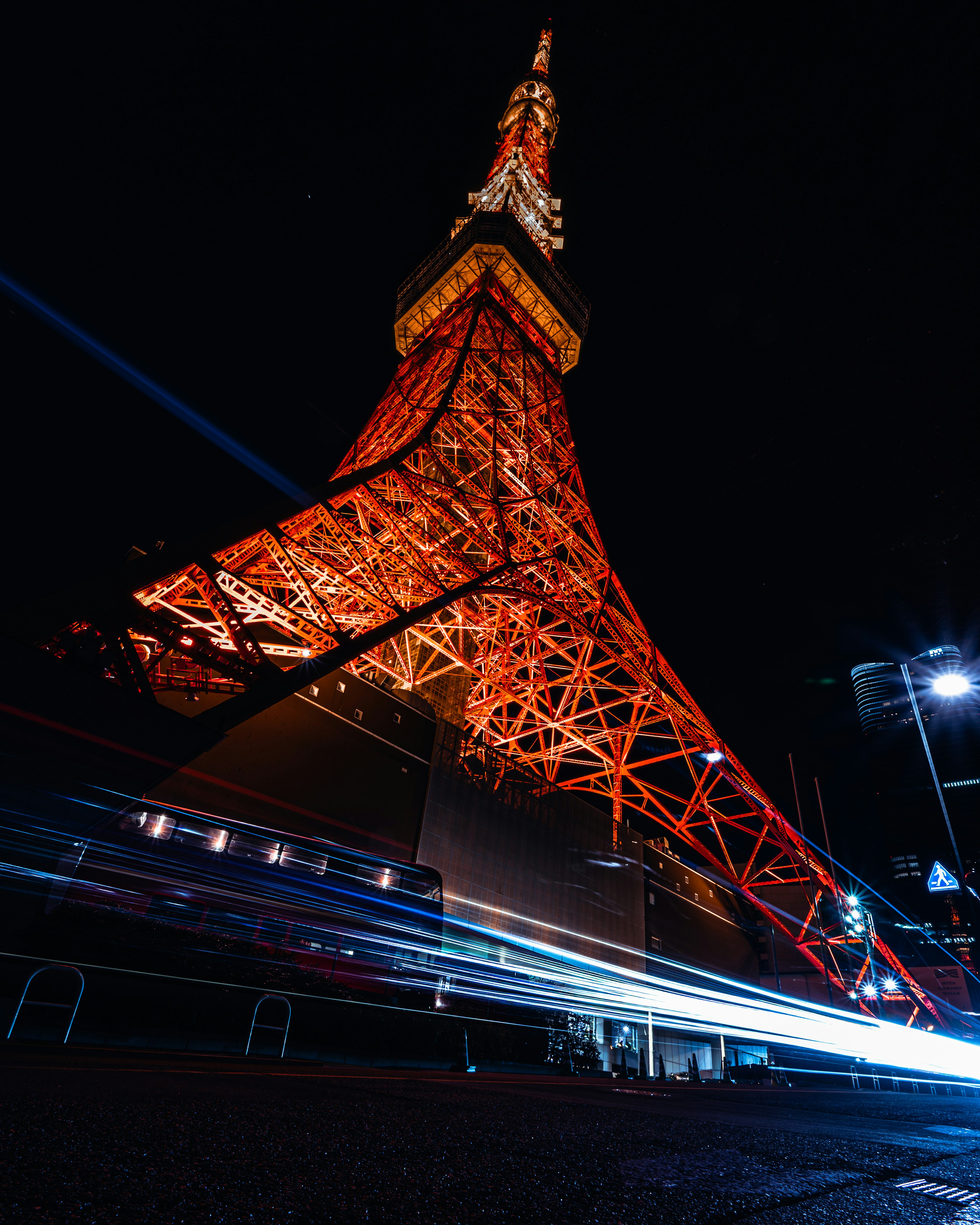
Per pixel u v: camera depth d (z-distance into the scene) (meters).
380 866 32.97
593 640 49.91
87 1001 12.31
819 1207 3.43
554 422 63.06
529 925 39.66
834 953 63.81
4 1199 2.38
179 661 31.84
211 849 26.97
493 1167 3.84
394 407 58.34
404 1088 8.91
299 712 32.38
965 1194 4.16
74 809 16.31
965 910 36.28
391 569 43.97
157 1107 4.68
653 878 55.12
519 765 44.75
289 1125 4.53
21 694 16.14
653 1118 7.50
